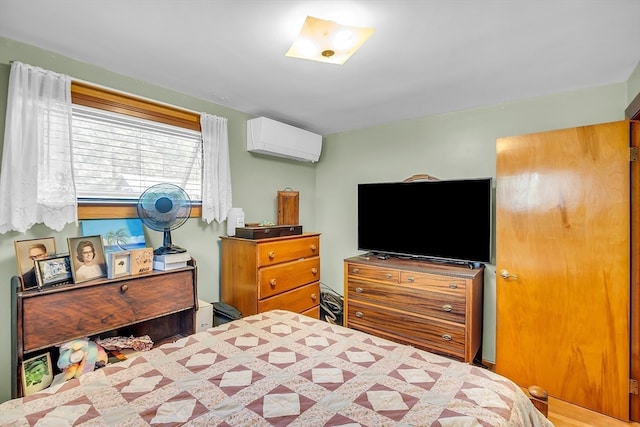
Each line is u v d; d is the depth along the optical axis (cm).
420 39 167
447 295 243
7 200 165
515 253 231
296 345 144
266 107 282
